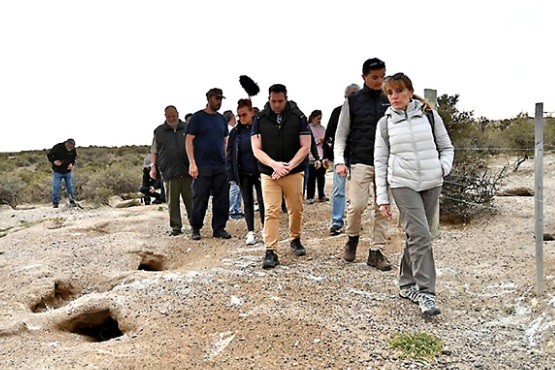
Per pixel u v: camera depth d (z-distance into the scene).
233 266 6.14
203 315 4.68
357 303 4.81
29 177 23.06
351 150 5.74
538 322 4.25
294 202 6.14
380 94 5.54
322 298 4.94
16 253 7.60
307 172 8.96
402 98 4.51
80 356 4.09
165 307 4.94
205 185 7.62
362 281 5.41
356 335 4.15
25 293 5.89
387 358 3.81
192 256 7.21
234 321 4.49
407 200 4.49
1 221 12.57
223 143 7.67
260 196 7.50
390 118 4.61
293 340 4.11
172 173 8.06
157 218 9.73
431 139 4.53
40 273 6.45
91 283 6.33
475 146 10.34
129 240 7.74
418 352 3.85
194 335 4.32
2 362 4.06
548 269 5.25
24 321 4.98
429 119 4.60
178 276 5.79
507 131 15.67
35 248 7.83
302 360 3.83
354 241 6.07
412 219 4.48
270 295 5.02
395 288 5.20
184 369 3.81
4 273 6.63
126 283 6.01
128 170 21.33
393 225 7.59
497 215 7.86
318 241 7.09
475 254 6.14
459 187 7.85
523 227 7.16
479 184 8.28
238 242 7.54
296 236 6.45
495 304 4.72
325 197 10.23
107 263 6.85
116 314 5.02
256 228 8.41
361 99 5.57
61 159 14.59
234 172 7.21
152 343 4.25
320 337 4.12
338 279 5.48
